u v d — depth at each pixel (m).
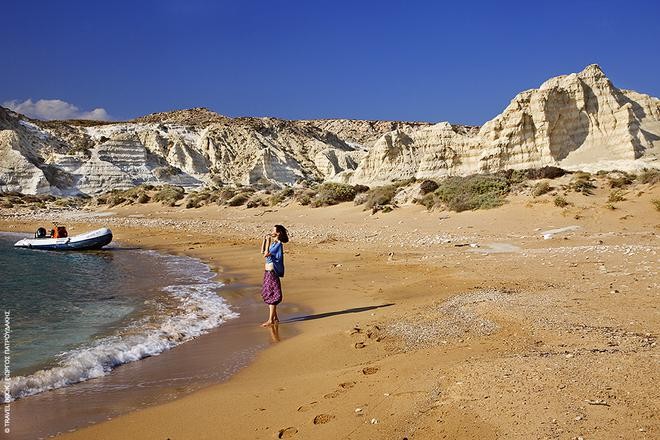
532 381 5.41
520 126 53.72
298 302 12.76
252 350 8.90
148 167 94.12
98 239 26.22
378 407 5.54
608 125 52.81
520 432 4.46
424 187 34.19
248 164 107.25
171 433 5.61
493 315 9.05
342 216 33.75
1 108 93.31
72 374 7.62
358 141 191.62
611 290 10.45
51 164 83.00
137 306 12.62
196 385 7.24
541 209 26.06
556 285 11.59
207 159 111.88
